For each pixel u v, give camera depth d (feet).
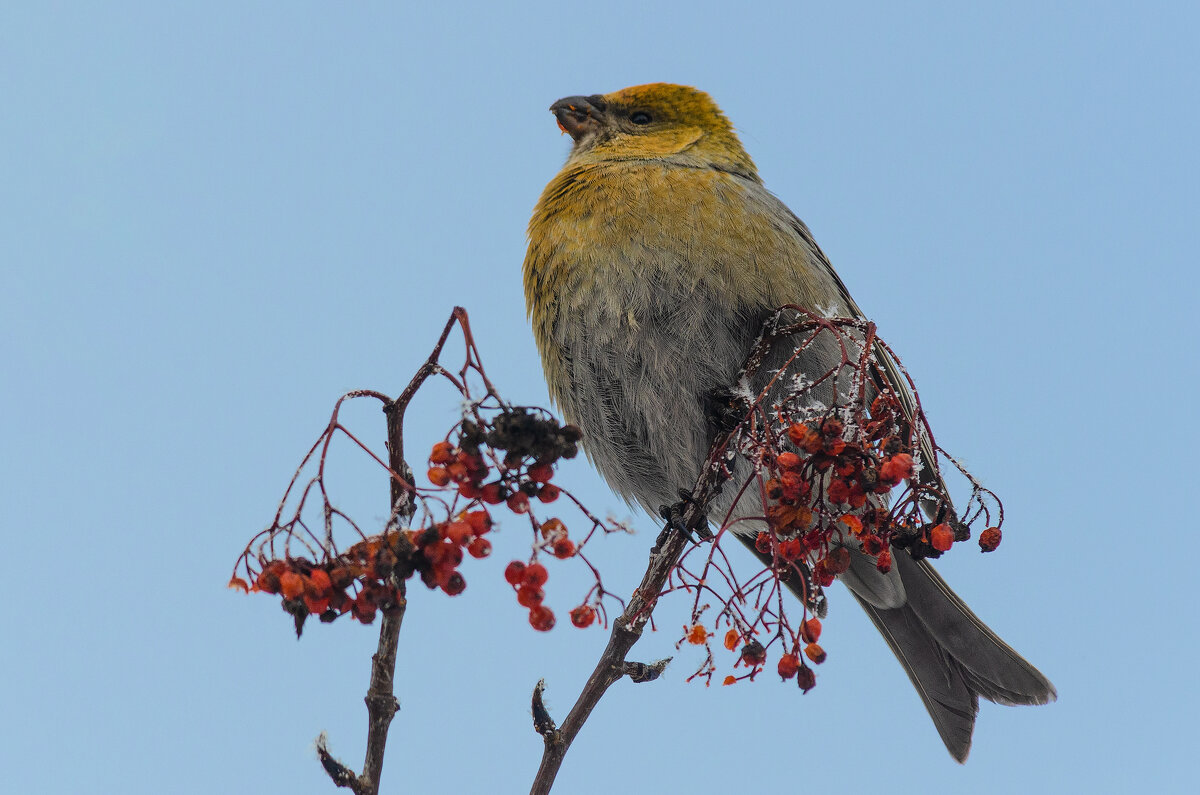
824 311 27.45
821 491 18.51
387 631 15.94
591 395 28.81
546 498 15.88
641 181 28.99
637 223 28.04
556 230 29.12
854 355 26.78
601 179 29.48
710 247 27.53
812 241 31.32
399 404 15.72
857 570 31.35
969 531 19.30
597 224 28.48
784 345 27.04
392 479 15.76
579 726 18.06
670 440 28.14
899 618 31.48
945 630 31.04
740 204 28.30
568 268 28.53
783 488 18.34
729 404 26.73
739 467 27.58
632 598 20.36
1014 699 30.07
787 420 19.52
